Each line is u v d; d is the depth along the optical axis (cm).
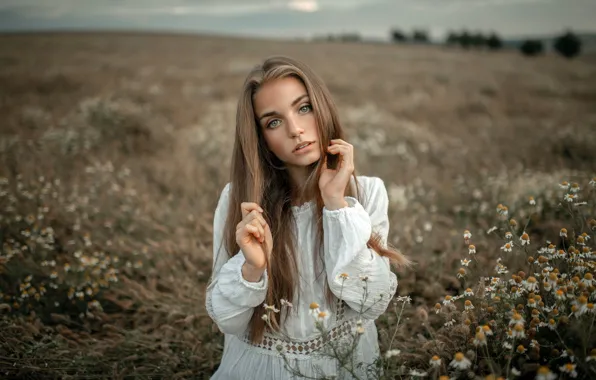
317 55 3612
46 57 2705
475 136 1015
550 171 672
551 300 198
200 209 489
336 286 171
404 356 222
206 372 259
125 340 278
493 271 297
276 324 182
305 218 188
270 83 178
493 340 188
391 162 723
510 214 429
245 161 196
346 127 941
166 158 714
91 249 381
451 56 4012
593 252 202
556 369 174
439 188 577
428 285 321
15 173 554
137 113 854
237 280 175
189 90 1516
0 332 264
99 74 1927
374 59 3438
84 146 714
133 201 489
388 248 192
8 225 397
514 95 1709
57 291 334
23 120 975
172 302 326
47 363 251
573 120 1209
